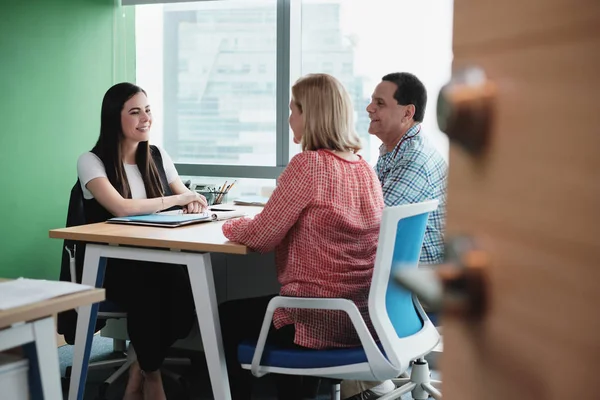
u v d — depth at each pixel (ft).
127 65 14.24
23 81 12.22
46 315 4.33
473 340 0.51
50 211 12.89
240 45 13.62
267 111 13.58
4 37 11.85
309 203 6.68
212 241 7.36
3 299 4.32
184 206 10.18
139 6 14.15
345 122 7.00
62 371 11.05
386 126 9.02
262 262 10.51
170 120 14.23
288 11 12.98
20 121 12.21
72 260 8.98
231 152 13.89
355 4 12.60
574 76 0.43
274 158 13.61
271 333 6.85
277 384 7.10
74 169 13.33
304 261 6.74
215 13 13.73
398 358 6.35
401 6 12.24
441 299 0.53
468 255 0.51
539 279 0.45
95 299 4.59
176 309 8.68
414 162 8.40
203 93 13.97
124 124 9.88
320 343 6.61
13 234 12.20
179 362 10.50
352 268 6.76
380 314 6.33
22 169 12.30
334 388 8.15
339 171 6.79
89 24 13.42
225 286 10.69
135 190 10.14
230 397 7.93
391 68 12.41
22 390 4.37
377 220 7.00
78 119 13.34
